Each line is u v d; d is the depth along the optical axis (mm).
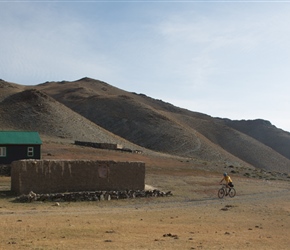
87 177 35219
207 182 51531
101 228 19328
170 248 15141
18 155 50938
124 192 35500
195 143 158750
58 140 93625
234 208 32156
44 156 61625
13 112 117750
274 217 28156
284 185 57281
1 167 47938
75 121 121062
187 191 41938
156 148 157875
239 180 58344
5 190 35812
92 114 196125
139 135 172750
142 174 37812
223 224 23672
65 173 34281
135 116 188875
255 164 168375
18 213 25016
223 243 17016
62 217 23453
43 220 21578
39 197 31172
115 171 36594
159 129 174875
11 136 51656
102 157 68375
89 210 28297
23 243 14797
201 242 16922
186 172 61844
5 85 171750
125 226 20656
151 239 17031
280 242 18422
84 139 107500
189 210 30344
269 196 42875
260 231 21641
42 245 14531
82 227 19250
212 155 146250
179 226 21891
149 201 34781
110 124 185875
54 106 125438
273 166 167750
